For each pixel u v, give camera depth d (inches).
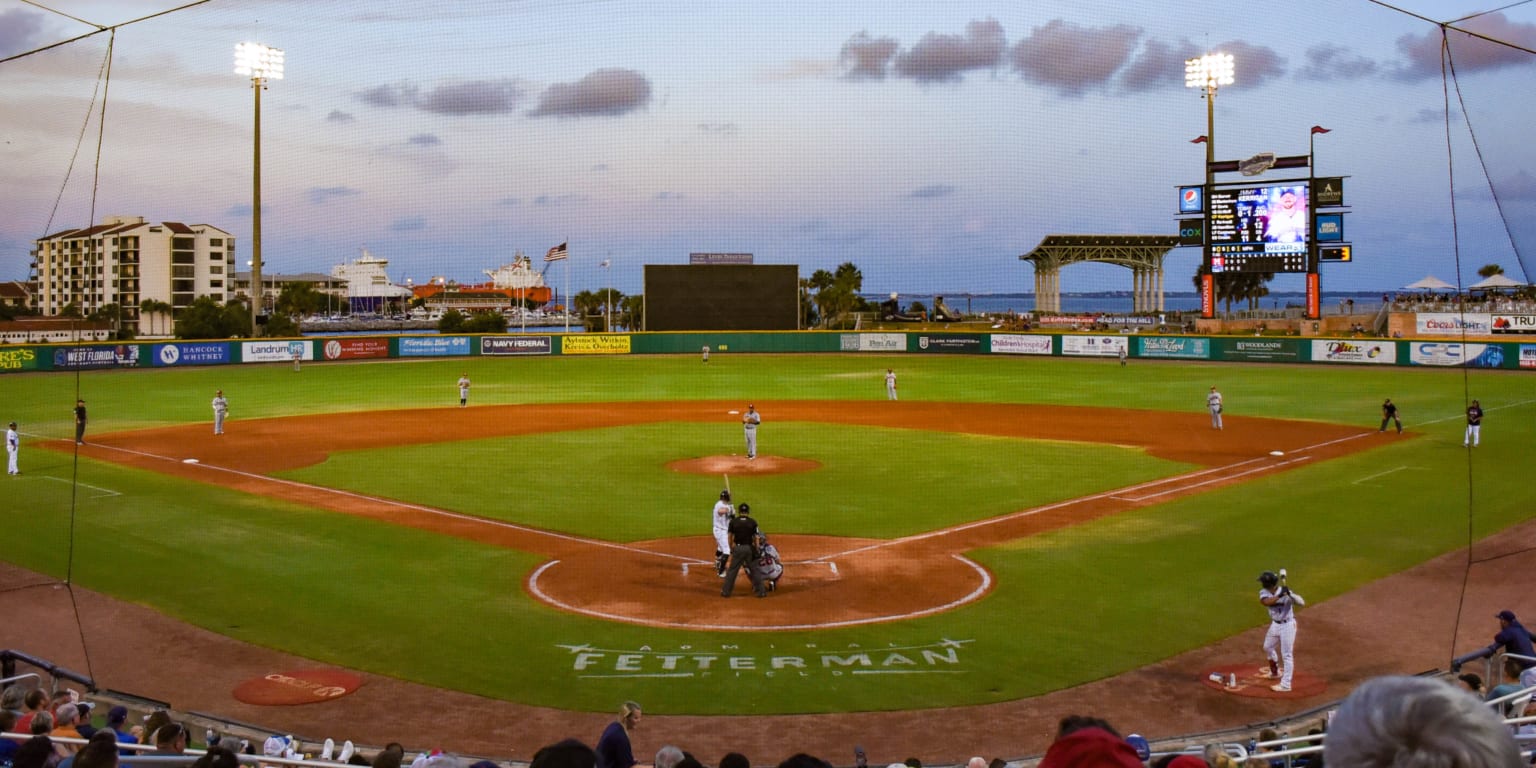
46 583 814.5
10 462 1310.3
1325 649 681.6
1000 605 773.3
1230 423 1775.3
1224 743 503.8
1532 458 1390.3
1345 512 1071.0
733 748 546.3
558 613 762.2
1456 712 85.7
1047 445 1541.6
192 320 3073.3
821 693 616.4
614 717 585.0
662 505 1123.9
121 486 1230.9
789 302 3378.4
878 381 2544.3
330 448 1523.1
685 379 2608.3
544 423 1801.2
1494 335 2600.9
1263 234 2869.1
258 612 762.2
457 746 548.7
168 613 757.3
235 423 1793.8
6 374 2556.6
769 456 1448.1
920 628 725.3
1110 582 828.6
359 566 883.4
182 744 382.0
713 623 738.2
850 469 1339.8
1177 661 663.8
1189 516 1056.8
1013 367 2888.8
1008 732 565.0
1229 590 807.1
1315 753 425.7
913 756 537.0
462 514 1080.8
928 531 997.8
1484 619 729.0
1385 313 2935.5
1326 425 1733.5
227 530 1008.9
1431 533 976.3
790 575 853.8
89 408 1993.1
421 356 3221.0
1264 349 2844.5
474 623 740.0
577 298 4783.5
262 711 591.8
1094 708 594.9
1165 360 3002.0
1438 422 1745.8
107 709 551.2
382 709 595.2
